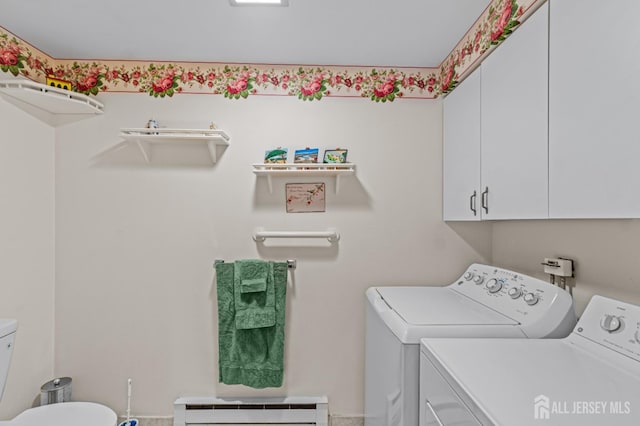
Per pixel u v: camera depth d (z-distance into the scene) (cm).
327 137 213
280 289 203
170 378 209
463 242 216
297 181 212
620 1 85
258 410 207
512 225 192
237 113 210
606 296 127
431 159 216
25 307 185
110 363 208
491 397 80
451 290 190
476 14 159
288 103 212
